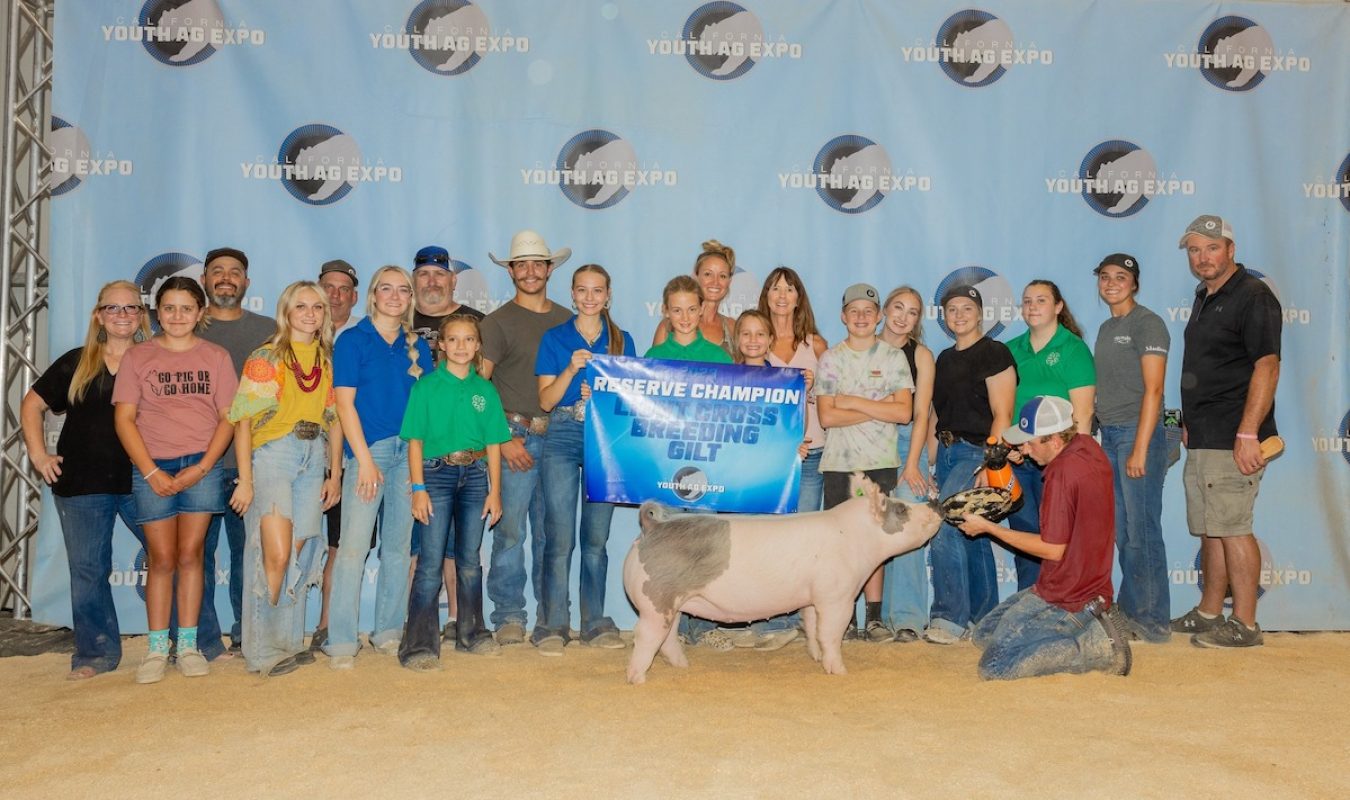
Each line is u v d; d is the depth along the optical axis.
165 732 3.97
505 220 6.32
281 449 5.01
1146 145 6.56
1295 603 6.52
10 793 3.31
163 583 4.99
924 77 6.48
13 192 6.08
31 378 6.15
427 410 5.15
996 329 6.52
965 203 6.49
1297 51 6.62
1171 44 6.57
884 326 6.16
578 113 6.35
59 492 5.09
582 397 5.57
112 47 6.10
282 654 5.05
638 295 6.39
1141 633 5.92
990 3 6.50
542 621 5.65
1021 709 4.25
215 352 5.11
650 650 4.77
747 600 4.84
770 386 5.54
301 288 5.04
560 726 3.99
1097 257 6.55
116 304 5.03
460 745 3.75
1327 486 6.56
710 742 3.76
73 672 5.03
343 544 5.15
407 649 5.11
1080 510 4.88
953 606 5.85
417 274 5.88
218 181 6.17
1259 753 3.68
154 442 4.98
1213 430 5.98
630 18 6.37
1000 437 5.49
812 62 6.45
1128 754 3.63
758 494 5.52
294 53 6.21
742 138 6.42
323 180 6.23
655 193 6.39
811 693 4.54
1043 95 6.52
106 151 6.09
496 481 5.32
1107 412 6.13
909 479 5.84
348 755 3.65
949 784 3.31
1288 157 6.60
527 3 6.32
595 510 5.71
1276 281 6.58
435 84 6.28
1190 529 6.23
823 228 6.46
